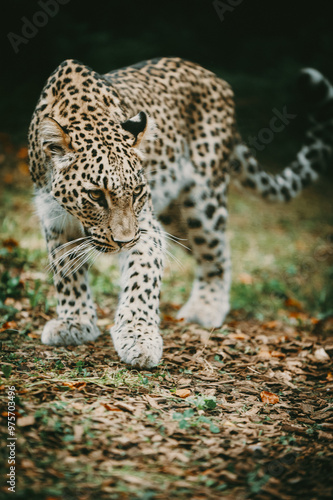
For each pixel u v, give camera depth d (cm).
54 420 418
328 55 2059
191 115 723
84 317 605
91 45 1814
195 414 469
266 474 396
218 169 743
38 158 570
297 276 1076
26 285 724
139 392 490
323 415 493
